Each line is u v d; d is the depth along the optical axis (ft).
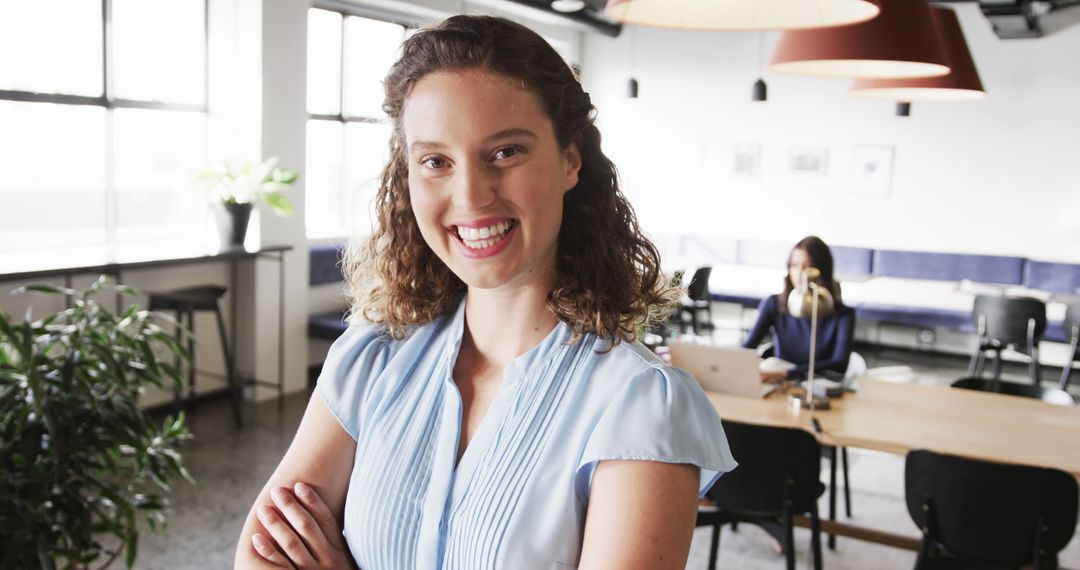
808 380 12.45
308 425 3.71
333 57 24.04
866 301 28.02
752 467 10.28
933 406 11.68
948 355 27.43
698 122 31.19
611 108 32.58
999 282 27.20
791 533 10.26
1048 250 26.89
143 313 10.25
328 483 3.62
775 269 30.09
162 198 19.70
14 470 8.63
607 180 3.39
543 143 3.04
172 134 19.57
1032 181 26.86
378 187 3.77
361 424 3.58
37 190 17.39
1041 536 8.97
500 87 2.95
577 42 32.53
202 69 19.83
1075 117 26.18
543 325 3.31
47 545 8.35
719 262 30.76
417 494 3.25
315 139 24.00
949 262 27.81
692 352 12.25
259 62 19.13
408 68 3.08
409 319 3.66
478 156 2.98
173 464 10.08
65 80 17.57
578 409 3.10
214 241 19.90
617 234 3.42
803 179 29.76
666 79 31.55
